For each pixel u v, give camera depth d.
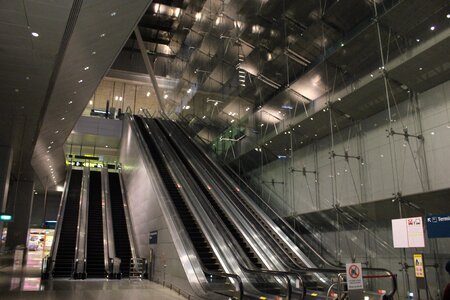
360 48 9.73
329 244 10.43
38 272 13.74
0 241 14.70
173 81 26.52
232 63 16.36
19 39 7.20
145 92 32.28
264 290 8.07
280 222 12.36
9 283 10.20
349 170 10.22
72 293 8.52
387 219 8.76
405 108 8.73
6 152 14.61
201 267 8.07
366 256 9.16
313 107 11.69
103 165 31.08
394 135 8.93
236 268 8.55
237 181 15.02
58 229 15.21
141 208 13.93
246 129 15.09
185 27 26.23
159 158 16.72
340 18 10.74
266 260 9.12
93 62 9.35
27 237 22.08
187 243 9.23
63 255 13.41
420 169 8.16
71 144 28.27
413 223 6.92
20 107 10.77
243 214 11.30
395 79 8.59
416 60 7.98
